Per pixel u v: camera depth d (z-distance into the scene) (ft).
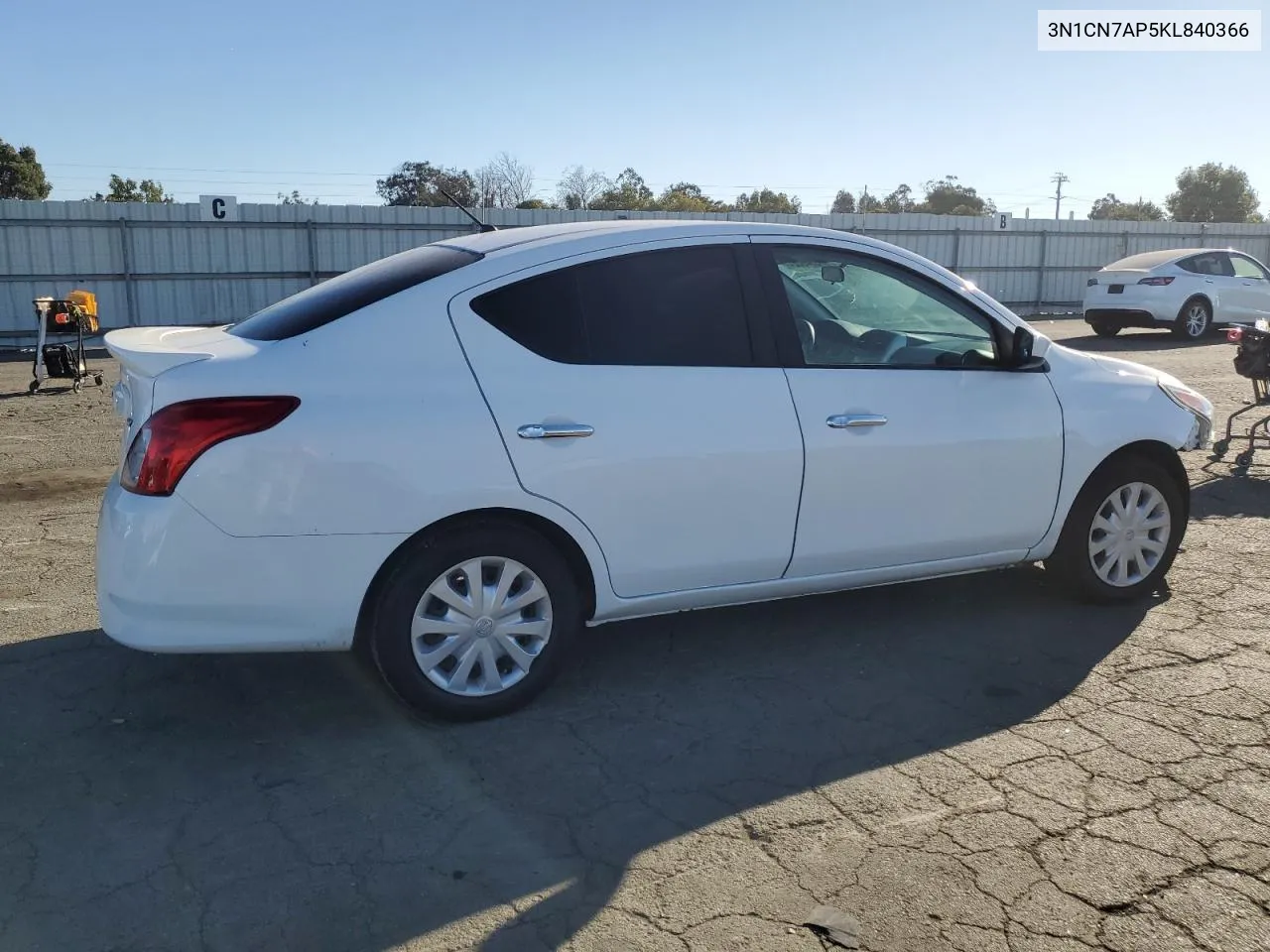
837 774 11.19
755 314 13.30
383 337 11.75
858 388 13.67
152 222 65.00
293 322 12.15
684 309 12.98
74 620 15.60
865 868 9.51
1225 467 25.58
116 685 13.44
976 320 14.79
